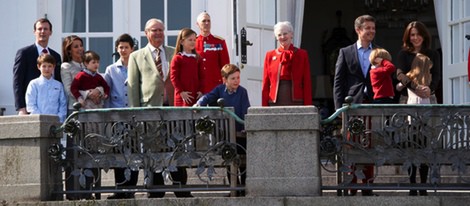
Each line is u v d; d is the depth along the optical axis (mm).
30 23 56219
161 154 42969
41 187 43188
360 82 46219
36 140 43344
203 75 47125
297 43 55812
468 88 55000
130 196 44406
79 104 43562
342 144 42531
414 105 42562
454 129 42531
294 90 47625
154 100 47469
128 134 43125
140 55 47750
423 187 42312
